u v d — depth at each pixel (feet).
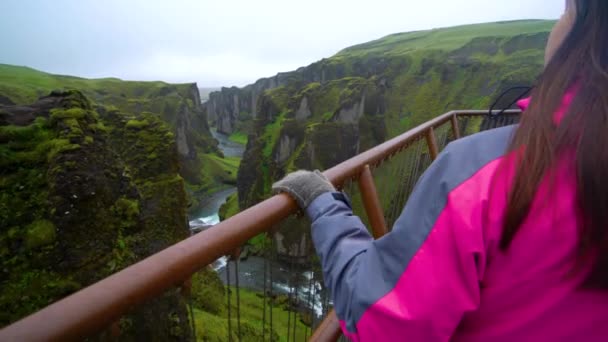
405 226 3.22
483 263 2.79
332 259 4.10
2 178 28.58
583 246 2.44
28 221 28.09
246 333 41.75
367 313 3.23
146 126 71.31
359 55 504.43
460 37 516.32
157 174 66.18
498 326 2.94
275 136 301.43
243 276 102.94
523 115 2.85
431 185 3.20
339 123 268.21
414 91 393.29
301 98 298.56
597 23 2.55
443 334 2.92
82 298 2.97
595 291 2.60
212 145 479.41
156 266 3.50
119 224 36.14
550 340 2.78
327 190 5.18
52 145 31.04
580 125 2.39
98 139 36.78
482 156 3.04
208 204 313.53
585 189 2.31
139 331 32.73
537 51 353.51
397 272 3.15
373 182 8.52
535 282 2.72
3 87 262.26
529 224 2.61
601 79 2.39
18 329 2.62
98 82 445.78
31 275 26.71
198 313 47.50
